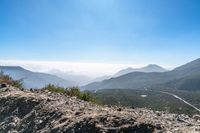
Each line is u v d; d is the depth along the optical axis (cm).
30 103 1221
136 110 1218
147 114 1096
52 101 1222
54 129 952
